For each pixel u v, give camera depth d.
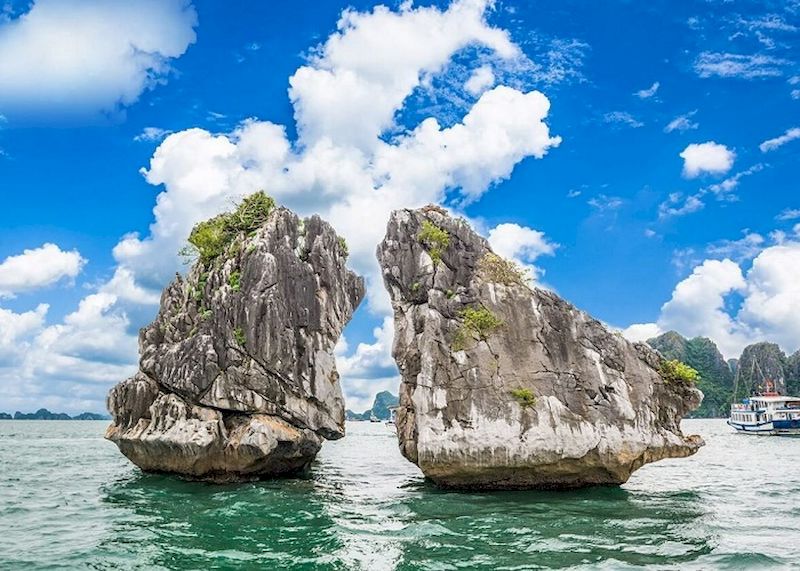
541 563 16.33
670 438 27.20
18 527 20.66
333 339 33.94
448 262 29.11
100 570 15.76
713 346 182.12
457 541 18.39
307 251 34.38
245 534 19.28
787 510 23.97
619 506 23.62
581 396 26.12
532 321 27.22
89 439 81.25
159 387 32.12
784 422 88.00
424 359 26.73
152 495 26.42
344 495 26.34
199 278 33.78
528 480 26.02
